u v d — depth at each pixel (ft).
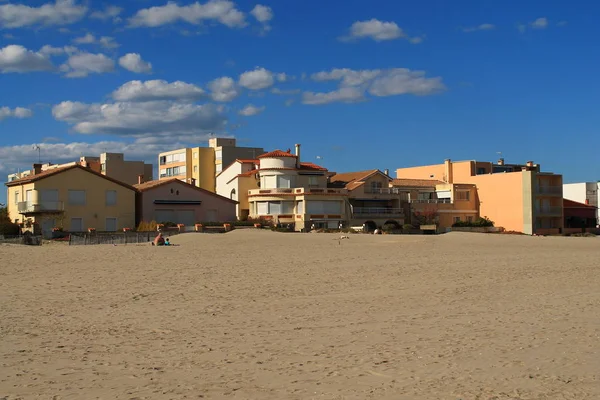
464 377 38.63
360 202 279.90
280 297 72.38
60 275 94.68
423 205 290.15
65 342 49.42
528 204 282.36
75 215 224.12
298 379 38.58
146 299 71.20
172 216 243.81
